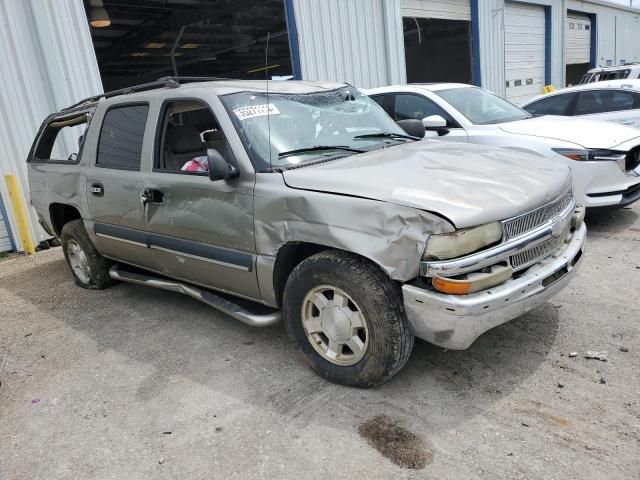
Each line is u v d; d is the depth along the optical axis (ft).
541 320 12.61
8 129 23.86
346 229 9.55
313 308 10.79
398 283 9.51
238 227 11.42
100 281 17.58
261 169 11.12
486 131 20.21
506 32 55.47
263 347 12.65
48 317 16.02
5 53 23.48
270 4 42.52
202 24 46.98
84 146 16.17
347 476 8.20
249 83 13.34
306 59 34.63
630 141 18.70
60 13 24.91
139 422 10.12
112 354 13.10
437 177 10.17
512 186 10.01
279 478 8.29
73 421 10.40
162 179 12.97
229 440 9.32
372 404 9.95
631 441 8.38
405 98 22.98
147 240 13.97
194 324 14.37
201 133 13.88
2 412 11.02
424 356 11.47
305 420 9.66
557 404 9.46
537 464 8.07
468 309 8.67
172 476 8.57
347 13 37.04
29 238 24.45
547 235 9.86
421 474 8.09
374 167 10.81
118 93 15.81
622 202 18.43
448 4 47.03
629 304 13.05
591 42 75.97
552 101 29.55
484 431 8.93
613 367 10.41
